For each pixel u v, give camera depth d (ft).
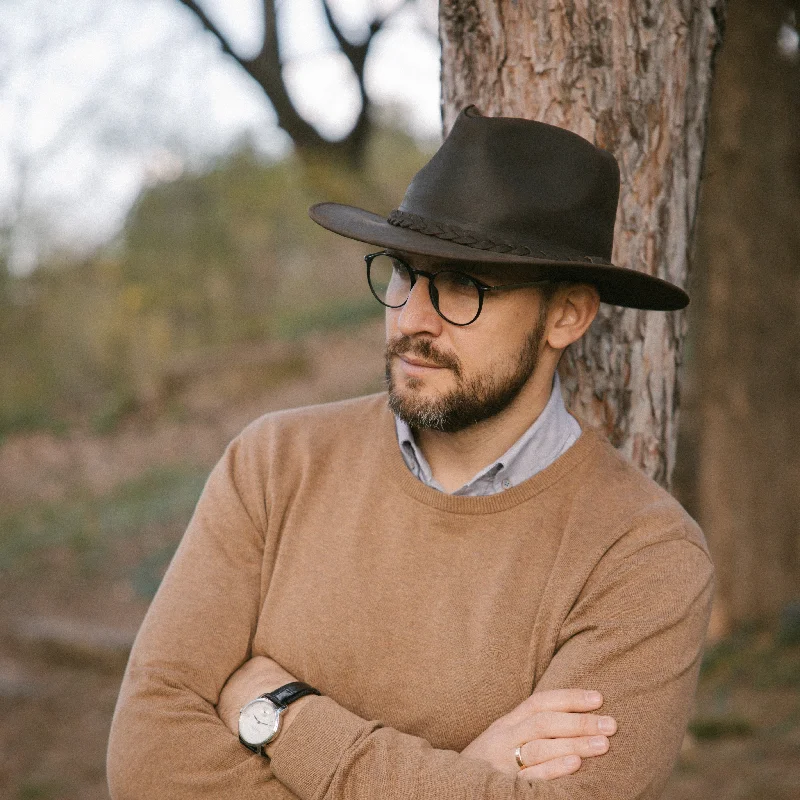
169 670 5.56
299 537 5.79
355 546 5.62
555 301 5.61
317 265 65.98
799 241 21.80
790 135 21.49
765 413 22.39
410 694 5.34
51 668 23.49
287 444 6.08
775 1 21.08
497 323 5.30
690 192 6.89
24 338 56.65
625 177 6.65
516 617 5.32
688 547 5.41
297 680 5.54
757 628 22.21
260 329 60.13
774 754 14.65
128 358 57.62
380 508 5.67
